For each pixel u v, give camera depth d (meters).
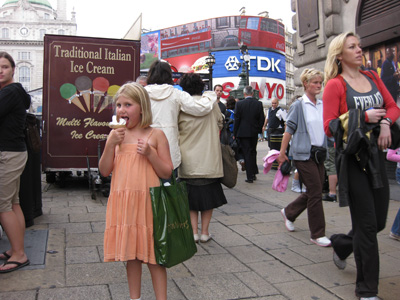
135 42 6.74
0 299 2.58
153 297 2.68
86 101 6.55
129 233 2.18
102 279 2.97
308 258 3.55
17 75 79.56
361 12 6.82
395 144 2.70
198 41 58.38
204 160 3.83
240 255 3.63
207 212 4.00
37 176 4.78
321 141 3.98
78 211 5.13
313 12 7.75
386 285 2.90
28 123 4.24
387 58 6.43
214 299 2.70
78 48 6.52
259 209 5.52
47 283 2.86
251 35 56.50
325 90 2.79
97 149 6.59
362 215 2.61
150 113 2.31
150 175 2.26
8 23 83.19
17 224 3.13
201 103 3.80
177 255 2.20
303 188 6.79
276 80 58.72
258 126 7.76
